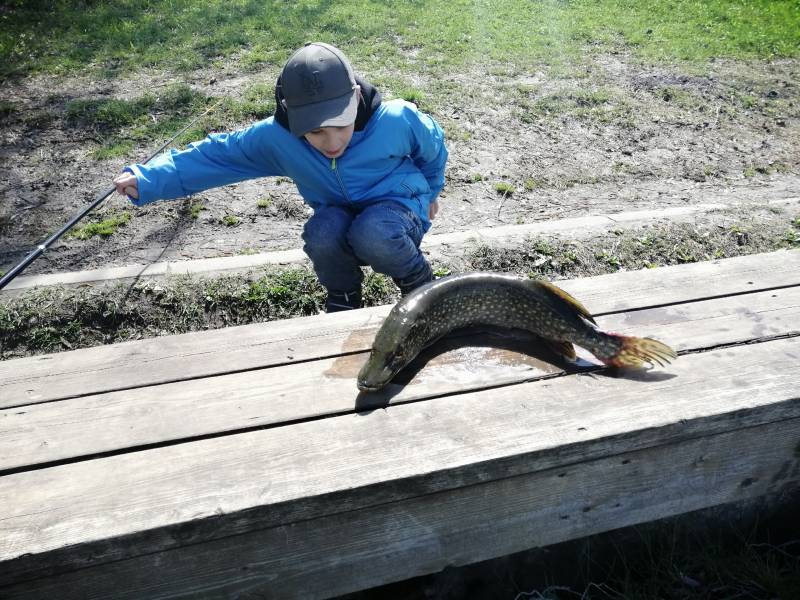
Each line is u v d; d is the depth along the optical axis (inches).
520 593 56.2
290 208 110.7
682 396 49.9
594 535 58.2
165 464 45.0
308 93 57.2
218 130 133.3
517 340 56.6
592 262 95.1
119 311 85.4
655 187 121.0
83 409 49.8
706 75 174.1
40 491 43.1
